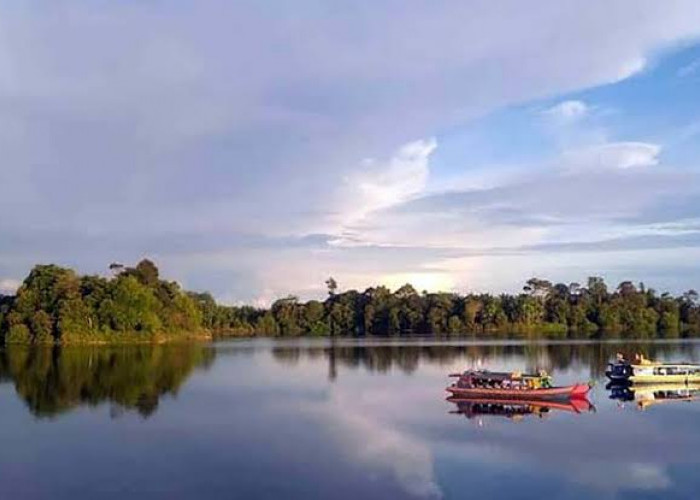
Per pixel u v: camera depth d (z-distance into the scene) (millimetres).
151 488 37094
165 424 53875
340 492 36312
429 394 72250
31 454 44281
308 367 105562
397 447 45875
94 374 92875
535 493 36312
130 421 55219
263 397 69500
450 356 128625
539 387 68688
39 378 87312
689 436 49938
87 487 37344
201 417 57031
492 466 41219
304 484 37656
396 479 38594
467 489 36906
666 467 41125
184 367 104812
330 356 130125
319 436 49250
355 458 42938
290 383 82688
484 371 77438
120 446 46281
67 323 168500
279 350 150250
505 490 36812
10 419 56219
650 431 51781
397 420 55875
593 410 62625
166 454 44031
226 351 146250
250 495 35844
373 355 132625
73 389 75875
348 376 91562
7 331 169000
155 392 73438
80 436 49469
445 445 46562
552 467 41062
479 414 59188
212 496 35688
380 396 70438
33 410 60781
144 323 178375
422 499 35312
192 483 37875
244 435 49594
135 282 180625
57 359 119188
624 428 53000
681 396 73812
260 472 39938
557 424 54719
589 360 117875
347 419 56250
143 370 99250
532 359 120562
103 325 174875
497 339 198625
